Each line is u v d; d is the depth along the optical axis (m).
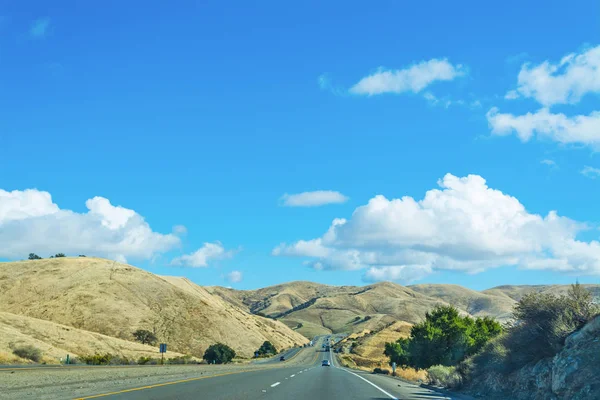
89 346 96.50
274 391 21.83
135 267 173.88
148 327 138.38
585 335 17.62
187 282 193.25
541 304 21.14
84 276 154.62
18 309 137.25
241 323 169.12
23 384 24.33
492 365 24.42
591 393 15.14
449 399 20.95
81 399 16.88
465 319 59.19
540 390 18.58
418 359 55.75
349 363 112.56
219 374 36.53
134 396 18.25
